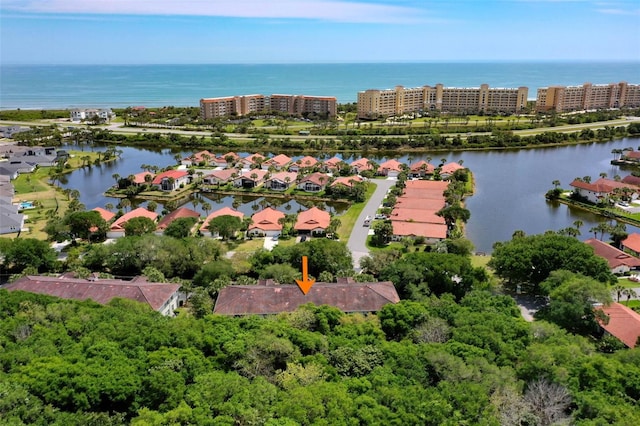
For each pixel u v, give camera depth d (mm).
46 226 126688
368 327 71812
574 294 83062
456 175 188500
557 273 90312
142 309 78438
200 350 63031
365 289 88500
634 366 60750
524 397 55062
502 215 156000
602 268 95000
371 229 139000
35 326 67562
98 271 107688
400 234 129250
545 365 59156
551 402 53531
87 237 128125
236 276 101375
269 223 135000
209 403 50812
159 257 104562
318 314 74875
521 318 78812
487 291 89250
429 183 179500
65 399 51938
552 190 173250
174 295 92250
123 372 55188
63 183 194750
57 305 74438
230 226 126875
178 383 54375
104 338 63875
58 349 62094
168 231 120562
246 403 50312
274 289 88438
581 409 52844
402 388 55062
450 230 135375
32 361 56500
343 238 132125
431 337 70312
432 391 54438
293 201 173500
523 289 101500
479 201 170125
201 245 109375
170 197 175000
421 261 96438
